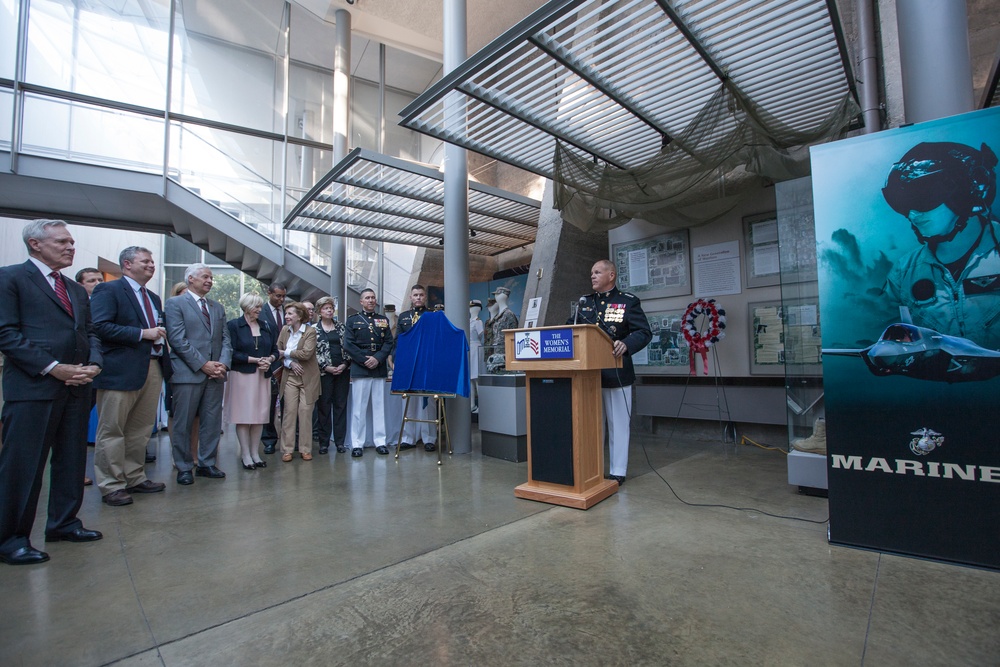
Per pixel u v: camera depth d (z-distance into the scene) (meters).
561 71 3.78
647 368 6.32
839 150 2.60
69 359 2.68
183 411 4.13
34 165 7.67
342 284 9.65
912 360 2.38
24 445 2.51
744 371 5.47
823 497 3.42
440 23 10.93
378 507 3.36
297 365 5.10
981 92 4.51
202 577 2.27
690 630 1.75
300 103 11.91
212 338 4.29
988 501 2.21
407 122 4.39
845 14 4.98
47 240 2.66
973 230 2.27
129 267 3.77
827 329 2.59
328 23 10.75
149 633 1.79
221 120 10.66
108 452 3.53
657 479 4.03
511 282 10.20
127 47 9.14
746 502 3.33
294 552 2.56
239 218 9.41
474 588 2.11
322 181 6.15
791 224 4.00
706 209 5.49
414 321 5.47
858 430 2.50
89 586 2.20
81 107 8.17
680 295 6.02
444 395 4.84
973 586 2.04
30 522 2.55
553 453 3.46
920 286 2.38
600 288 4.14
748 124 4.13
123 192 8.38
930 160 2.37
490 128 4.73
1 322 2.45
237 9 11.02
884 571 2.21
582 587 2.10
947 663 1.53
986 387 2.23
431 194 6.68
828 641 1.66
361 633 1.77
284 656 1.64
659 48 3.52
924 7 2.93
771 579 2.14
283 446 5.09
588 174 5.07
